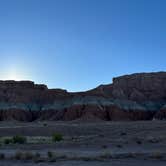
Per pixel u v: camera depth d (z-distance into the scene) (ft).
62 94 645.92
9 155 107.55
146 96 618.44
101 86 645.51
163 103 597.52
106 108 559.38
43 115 589.32
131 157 93.30
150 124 291.17
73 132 261.44
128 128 254.47
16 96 631.15
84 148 130.11
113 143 144.87
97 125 304.71
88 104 559.79
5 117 570.05
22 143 165.78
